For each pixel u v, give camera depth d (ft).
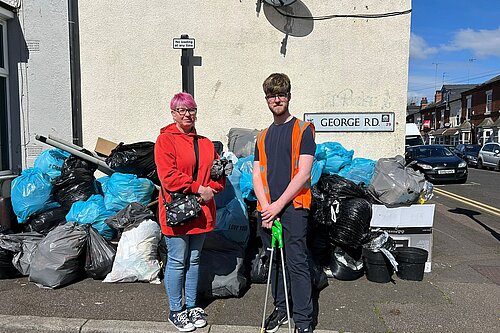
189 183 10.32
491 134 116.88
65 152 18.03
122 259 13.74
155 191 16.15
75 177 16.24
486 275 14.93
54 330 10.93
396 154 19.08
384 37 18.76
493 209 30.04
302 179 9.96
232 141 18.22
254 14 19.21
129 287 13.46
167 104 19.77
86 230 14.28
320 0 18.86
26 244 14.40
